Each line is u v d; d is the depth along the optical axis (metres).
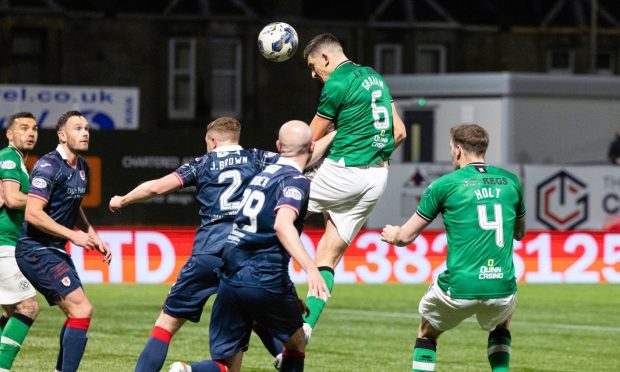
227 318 16.75
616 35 83.44
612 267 41.09
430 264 40.25
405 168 43.16
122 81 73.88
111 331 28.28
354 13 78.19
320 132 19.80
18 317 20.33
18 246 19.20
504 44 81.00
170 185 18.77
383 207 43.00
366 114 19.62
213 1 75.44
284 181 16.30
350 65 19.81
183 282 18.50
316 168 21.98
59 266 19.11
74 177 19.27
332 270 19.77
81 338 19.02
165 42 74.56
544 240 40.66
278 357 17.62
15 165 20.39
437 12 79.56
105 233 38.50
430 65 80.19
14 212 20.38
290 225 15.80
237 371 17.39
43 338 26.66
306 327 18.73
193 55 75.00
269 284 16.31
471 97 51.97
